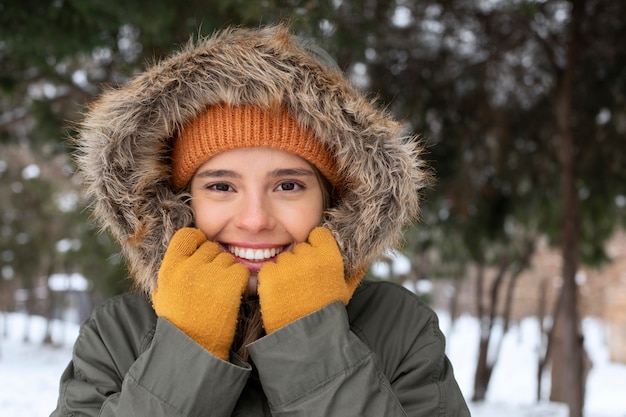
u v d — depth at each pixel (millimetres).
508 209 7039
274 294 1222
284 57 1309
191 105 1301
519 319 17141
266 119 1282
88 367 1297
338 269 1257
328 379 1166
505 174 6734
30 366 11102
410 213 1430
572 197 5461
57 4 3742
